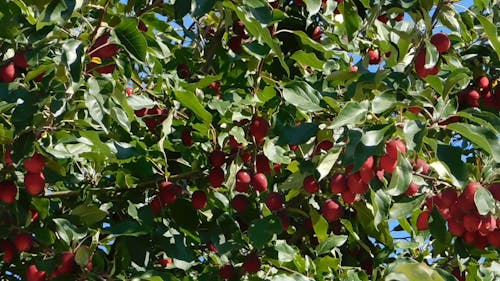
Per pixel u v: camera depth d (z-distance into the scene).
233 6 2.02
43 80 2.01
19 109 2.00
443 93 2.01
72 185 2.29
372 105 1.94
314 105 2.08
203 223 2.27
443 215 2.06
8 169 2.08
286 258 2.23
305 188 2.09
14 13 2.07
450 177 1.97
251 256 2.21
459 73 2.01
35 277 2.10
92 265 2.10
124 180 2.23
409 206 2.04
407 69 2.11
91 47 2.05
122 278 2.10
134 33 2.05
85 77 2.09
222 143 2.25
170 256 2.18
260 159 2.20
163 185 2.19
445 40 2.12
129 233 2.13
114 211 2.28
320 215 2.22
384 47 2.30
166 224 2.21
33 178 2.05
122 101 2.07
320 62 2.29
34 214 2.16
